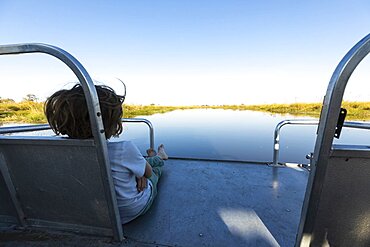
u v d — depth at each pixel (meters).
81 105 0.73
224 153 7.78
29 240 0.94
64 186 0.88
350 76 0.52
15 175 0.94
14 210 1.01
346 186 0.65
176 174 1.78
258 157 7.01
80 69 0.63
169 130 12.59
